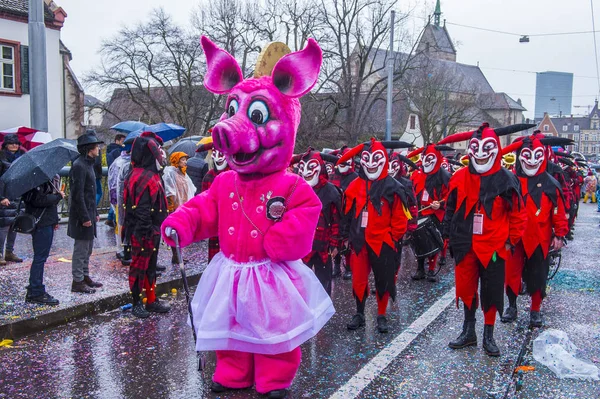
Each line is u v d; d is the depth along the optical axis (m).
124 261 8.44
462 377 4.96
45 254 6.33
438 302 7.58
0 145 10.00
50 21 25.33
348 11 35.09
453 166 12.81
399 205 6.12
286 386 4.45
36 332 5.87
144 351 5.43
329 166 9.66
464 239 5.59
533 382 4.93
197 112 36.88
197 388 4.62
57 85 25.91
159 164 6.55
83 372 4.89
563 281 8.95
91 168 6.92
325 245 6.45
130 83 37.12
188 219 4.45
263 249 4.31
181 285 7.85
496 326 6.55
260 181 4.39
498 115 83.44
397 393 4.62
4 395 4.42
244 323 4.20
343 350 5.64
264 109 4.30
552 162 7.73
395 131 50.34
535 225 6.44
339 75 35.59
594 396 4.65
